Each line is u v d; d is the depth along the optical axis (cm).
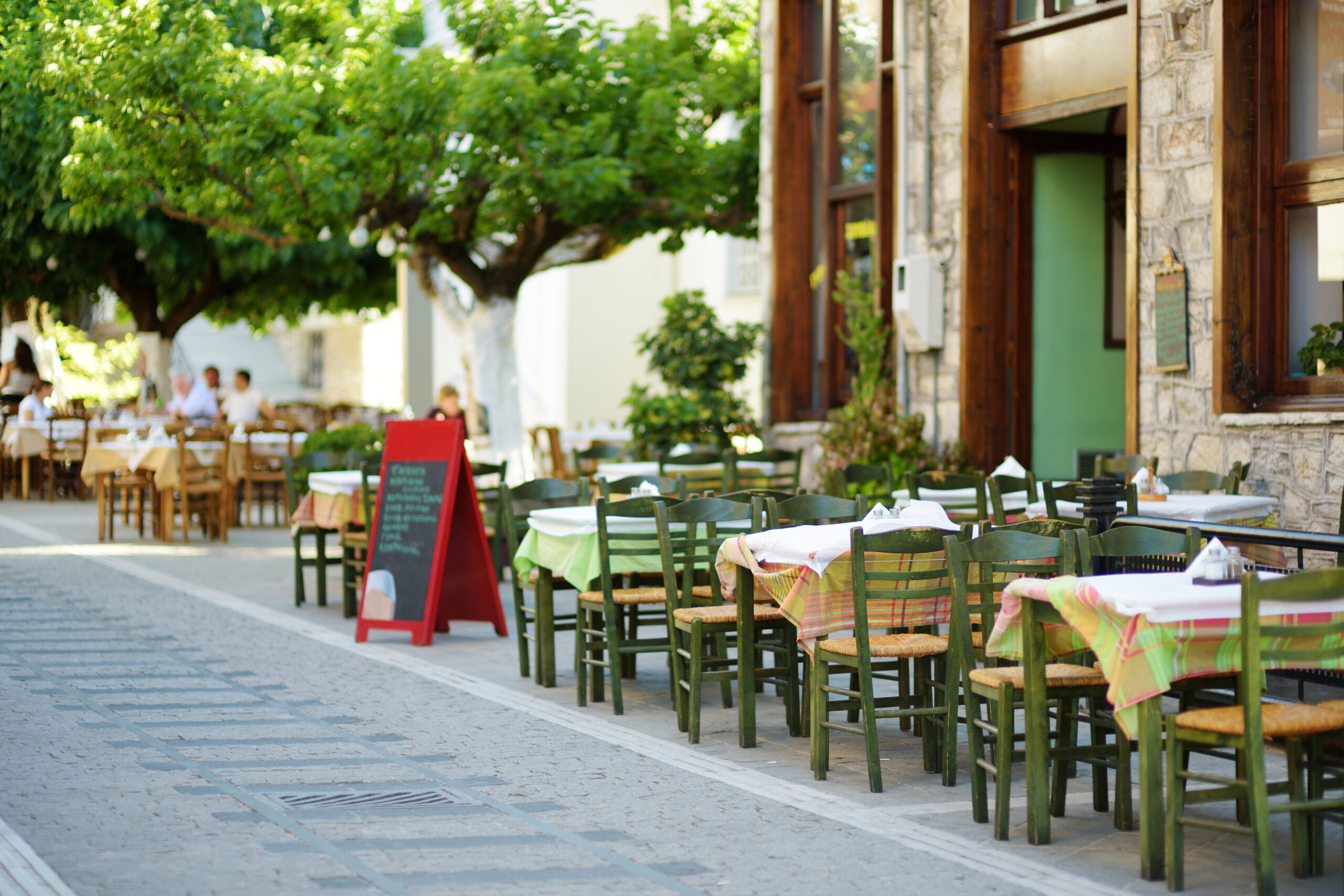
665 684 791
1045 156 1169
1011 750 498
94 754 591
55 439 1922
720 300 2106
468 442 1501
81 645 846
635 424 1395
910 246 1216
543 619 773
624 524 748
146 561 1289
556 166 1348
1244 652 427
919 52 1203
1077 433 1191
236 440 1661
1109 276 1196
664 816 518
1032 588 482
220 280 2217
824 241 1355
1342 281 880
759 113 1525
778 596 618
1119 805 511
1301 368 909
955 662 570
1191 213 952
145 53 1215
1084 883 448
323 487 1027
